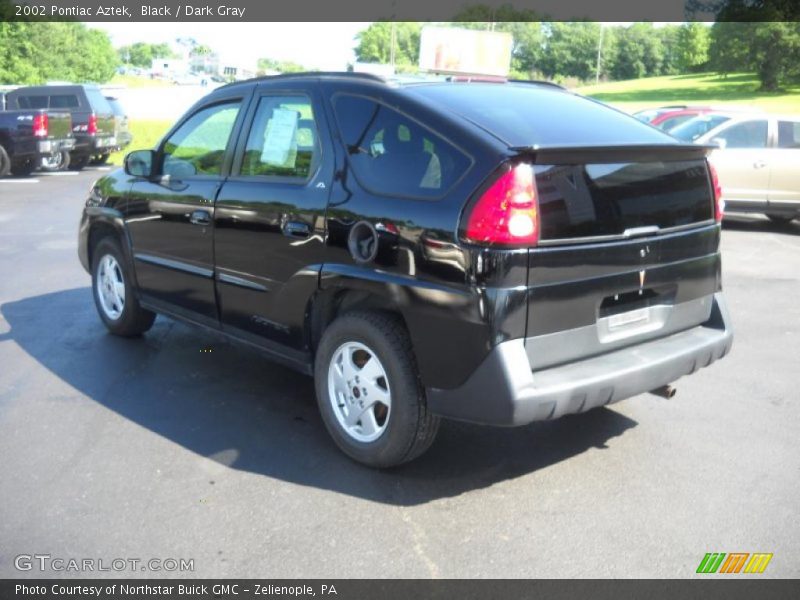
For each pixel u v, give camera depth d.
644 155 3.79
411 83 4.14
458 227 3.48
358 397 4.04
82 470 4.02
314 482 3.92
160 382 5.27
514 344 3.46
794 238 11.92
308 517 3.59
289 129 4.46
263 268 4.45
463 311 3.47
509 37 61.19
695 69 109.81
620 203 3.74
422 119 3.81
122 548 3.33
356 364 4.08
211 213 4.79
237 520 3.56
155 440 4.38
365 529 3.50
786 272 9.30
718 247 4.33
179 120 5.39
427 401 3.70
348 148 4.09
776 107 52.19
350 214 3.93
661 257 3.93
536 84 4.72
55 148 18.67
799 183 12.09
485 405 3.49
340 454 4.22
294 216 4.22
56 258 9.41
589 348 3.72
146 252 5.50
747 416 4.84
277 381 5.31
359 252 3.89
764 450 4.35
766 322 7.09
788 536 3.47
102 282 6.22
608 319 3.80
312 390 5.16
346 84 4.24
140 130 28.91
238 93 4.91
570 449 4.34
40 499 3.72
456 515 3.63
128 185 5.71
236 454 4.21
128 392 5.09
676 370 3.96
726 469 4.11
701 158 4.18
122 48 109.38
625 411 4.91
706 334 4.23
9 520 3.54
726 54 77.56
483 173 3.47
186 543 3.38
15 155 18.34
